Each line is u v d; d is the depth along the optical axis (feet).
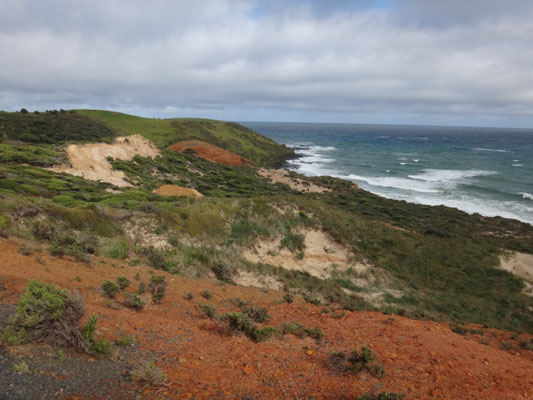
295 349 22.09
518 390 20.98
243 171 215.72
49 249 33.78
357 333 27.86
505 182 207.10
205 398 14.98
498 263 82.53
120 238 51.80
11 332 15.60
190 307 29.14
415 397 17.98
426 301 57.00
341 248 72.02
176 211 64.64
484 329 47.26
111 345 17.54
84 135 228.84
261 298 40.70
